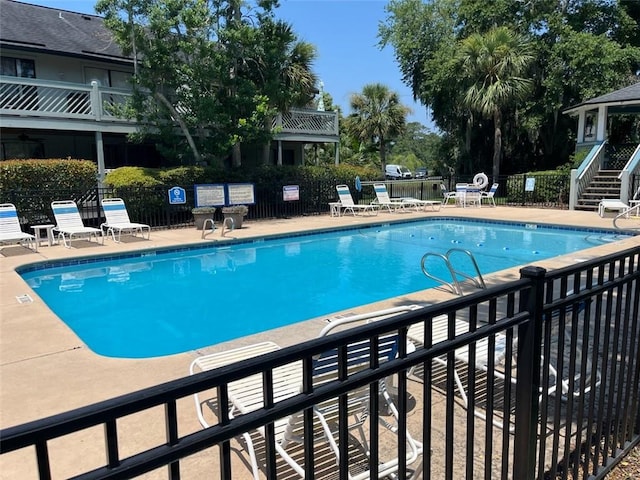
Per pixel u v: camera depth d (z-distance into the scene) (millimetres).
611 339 3988
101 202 12141
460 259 9688
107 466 942
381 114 25672
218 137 14406
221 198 13312
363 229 13289
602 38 19766
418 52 24750
